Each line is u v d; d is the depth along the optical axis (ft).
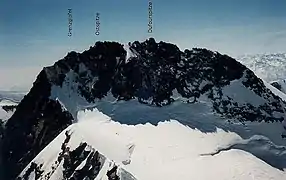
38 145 516.32
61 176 433.07
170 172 394.93
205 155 426.10
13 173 513.04
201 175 394.32
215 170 403.34
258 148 457.68
